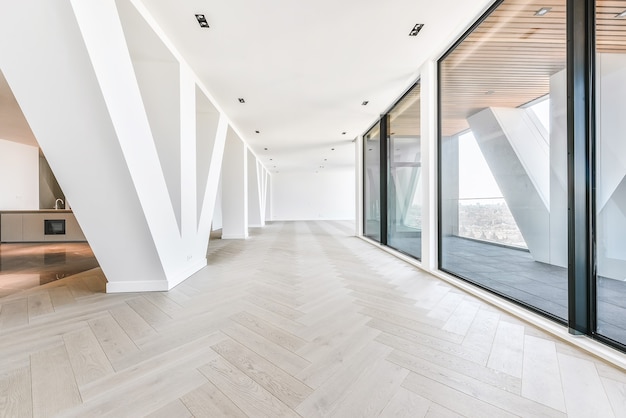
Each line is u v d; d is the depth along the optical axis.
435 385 1.48
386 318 2.37
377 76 4.11
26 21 1.75
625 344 1.78
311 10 2.68
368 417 1.25
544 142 3.97
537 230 4.11
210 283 3.44
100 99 2.10
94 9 1.96
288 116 5.93
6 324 2.28
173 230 3.33
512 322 2.28
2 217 7.34
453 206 4.60
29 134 7.10
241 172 7.81
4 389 1.46
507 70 3.67
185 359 1.74
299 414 1.28
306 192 16.94
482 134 4.34
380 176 6.30
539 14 2.68
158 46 3.05
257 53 3.44
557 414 1.27
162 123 3.40
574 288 1.94
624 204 2.36
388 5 2.62
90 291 3.15
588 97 1.92
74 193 2.59
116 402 1.36
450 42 3.19
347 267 4.28
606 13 1.97
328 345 1.91
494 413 1.28
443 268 3.88
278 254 5.40
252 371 1.61
